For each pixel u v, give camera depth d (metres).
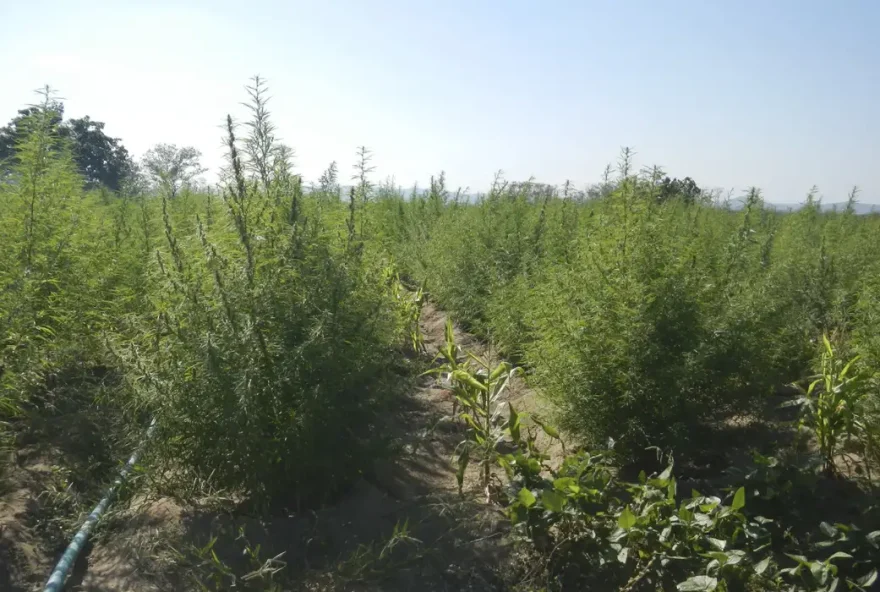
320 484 4.54
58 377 6.10
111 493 4.57
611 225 5.53
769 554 3.87
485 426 5.55
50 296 6.18
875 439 4.52
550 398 5.32
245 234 4.55
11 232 6.29
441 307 11.21
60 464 5.13
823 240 8.65
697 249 5.78
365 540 4.26
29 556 4.12
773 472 4.23
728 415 5.38
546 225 10.23
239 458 4.14
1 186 6.45
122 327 6.26
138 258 7.41
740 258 6.42
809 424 4.93
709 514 3.95
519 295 7.63
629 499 4.67
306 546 4.15
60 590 3.85
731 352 5.00
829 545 3.80
